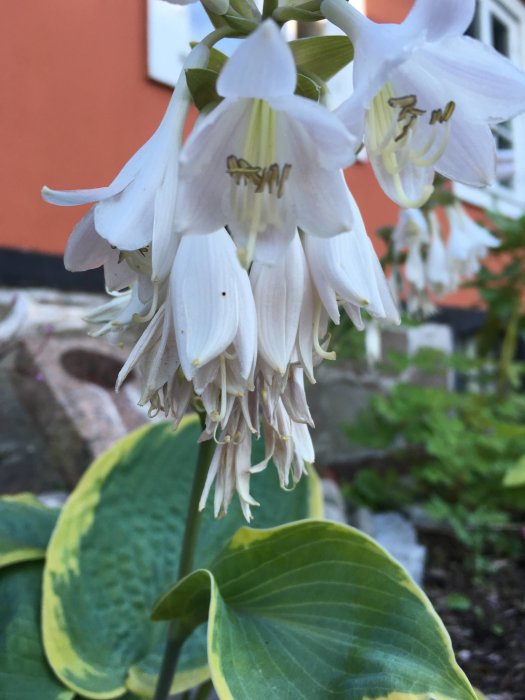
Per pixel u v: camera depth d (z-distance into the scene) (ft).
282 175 0.43
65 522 0.80
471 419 2.19
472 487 1.93
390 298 0.51
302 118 0.38
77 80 2.17
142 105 2.35
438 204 1.71
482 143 0.50
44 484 1.91
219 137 0.43
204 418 0.64
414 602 0.58
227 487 0.55
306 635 0.58
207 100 0.49
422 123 0.49
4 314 1.99
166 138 0.47
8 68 2.01
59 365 1.65
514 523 1.89
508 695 1.08
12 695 0.68
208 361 0.46
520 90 0.46
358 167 2.82
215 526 0.89
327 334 0.55
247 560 0.65
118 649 0.77
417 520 1.89
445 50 0.47
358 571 0.61
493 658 1.20
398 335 3.18
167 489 0.89
